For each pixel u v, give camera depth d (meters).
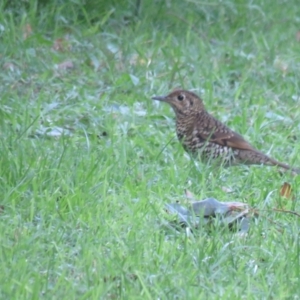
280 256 10.02
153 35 17.75
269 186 12.16
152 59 16.69
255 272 9.67
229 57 17.44
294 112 15.48
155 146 13.55
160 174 12.38
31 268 9.41
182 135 13.41
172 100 13.47
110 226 10.44
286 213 11.23
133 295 8.93
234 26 19.11
